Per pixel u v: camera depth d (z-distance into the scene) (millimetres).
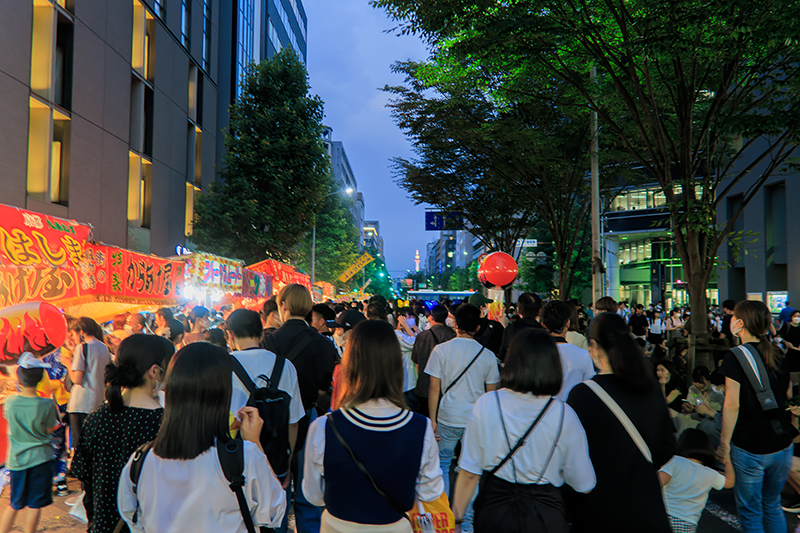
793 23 7195
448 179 18172
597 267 13461
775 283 24812
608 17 9469
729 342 9797
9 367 4984
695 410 6582
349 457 2156
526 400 2504
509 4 8961
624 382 2678
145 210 21750
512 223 19938
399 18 9344
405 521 2180
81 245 5891
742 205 10500
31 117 14938
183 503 1992
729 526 4918
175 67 24219
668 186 10102
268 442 3348
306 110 25906
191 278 8703
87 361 5770
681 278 42188
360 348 2287
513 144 14055
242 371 3412
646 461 2555
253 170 23953
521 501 2404
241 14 35000
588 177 16641
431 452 2248
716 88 10109
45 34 15266
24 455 4320
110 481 2523
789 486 5066
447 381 4945
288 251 26016
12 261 4961
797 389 5871
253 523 2121
